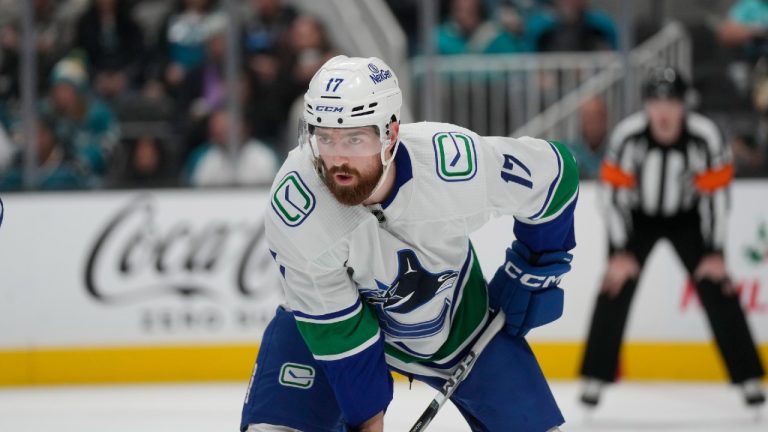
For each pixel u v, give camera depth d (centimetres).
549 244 768
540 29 1850
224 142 1802
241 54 1873
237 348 1623
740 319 1421
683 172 1434
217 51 1869
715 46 1864
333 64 659
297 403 770
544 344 1583
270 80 1864
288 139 1864
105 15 1916
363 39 2034
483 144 709
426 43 1706
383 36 2023
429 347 786
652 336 1578
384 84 652
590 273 1575
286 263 707
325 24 2033
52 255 1627
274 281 1616
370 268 712
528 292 781
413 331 772
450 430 1290
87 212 1628
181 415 1422
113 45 1911
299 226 685
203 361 1627
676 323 1574
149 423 1380
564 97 1798
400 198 682
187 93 1866
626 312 1417
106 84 1891
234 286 1617
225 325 1622
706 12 1919
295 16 1931
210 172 1802
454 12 1866
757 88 1852
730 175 1437
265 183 1627
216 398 1521
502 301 790
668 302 1573
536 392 769
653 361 1580
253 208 1620
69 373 1634
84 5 1920
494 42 1853
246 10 1919
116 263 1628
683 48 1859
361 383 742
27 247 1628
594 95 1789
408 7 2036
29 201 1628
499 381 770
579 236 1580
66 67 1861
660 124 1427
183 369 1627
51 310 1631
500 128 1812
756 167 1616
